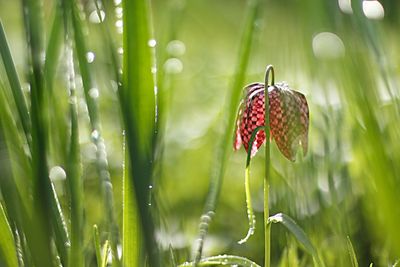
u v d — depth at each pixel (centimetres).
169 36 115
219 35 288
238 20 303
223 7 312
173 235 110
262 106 88
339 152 111
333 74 111
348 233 103
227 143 99
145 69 83
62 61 97
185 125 161
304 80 126
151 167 83
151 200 84
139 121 83
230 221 118
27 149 89
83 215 89
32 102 85
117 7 90
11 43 228
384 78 93
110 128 136
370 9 94
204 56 245
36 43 85
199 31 291
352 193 107
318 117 120
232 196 124
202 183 127
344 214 104
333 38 109
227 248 110
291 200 104
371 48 92
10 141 86
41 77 85
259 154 124
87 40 92
